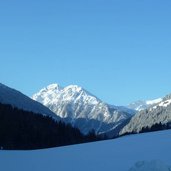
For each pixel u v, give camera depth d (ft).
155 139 124.67
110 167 83.87
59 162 95.50
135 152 100.89
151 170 64.08
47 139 407.23
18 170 88.69
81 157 100.73
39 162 97.96
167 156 89.71
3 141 360.48
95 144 130.21
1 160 103.76
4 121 381.40
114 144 123.24
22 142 375.45
